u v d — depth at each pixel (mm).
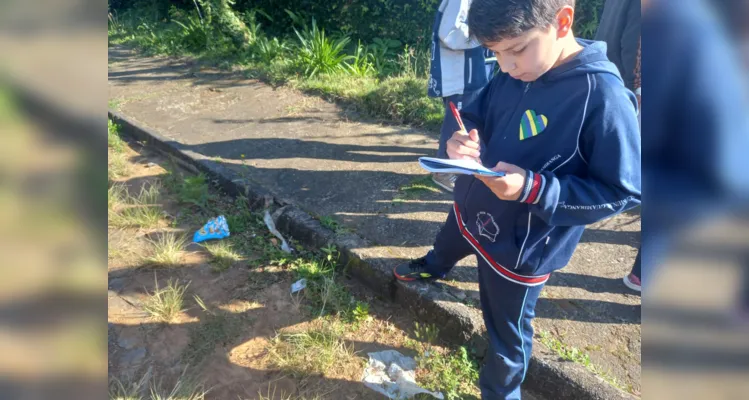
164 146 4617
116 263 3121
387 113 5145
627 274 2887
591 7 6250
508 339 1979
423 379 2355
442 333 2596
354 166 4172
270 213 3555
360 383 2334
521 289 1854
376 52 7176
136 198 3834
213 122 5152
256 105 5578
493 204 1797
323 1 8312
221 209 3732
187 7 9938
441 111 5043
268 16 8625
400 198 3689
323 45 6426
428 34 7594
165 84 6285
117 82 6387
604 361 2348
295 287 2906
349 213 3494
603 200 1546
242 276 3016
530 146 1666
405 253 3031
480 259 1918
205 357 2469
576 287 2797
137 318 2701
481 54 3312
